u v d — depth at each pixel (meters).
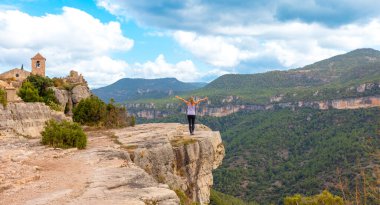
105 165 13.45
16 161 13.94
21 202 8.39
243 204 123.50
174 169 20.64
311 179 152.88
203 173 23.44
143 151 17.88
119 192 9.45
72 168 12.94
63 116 35.19
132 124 39.12
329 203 24.72
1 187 9.68
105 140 22.31
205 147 23.64
